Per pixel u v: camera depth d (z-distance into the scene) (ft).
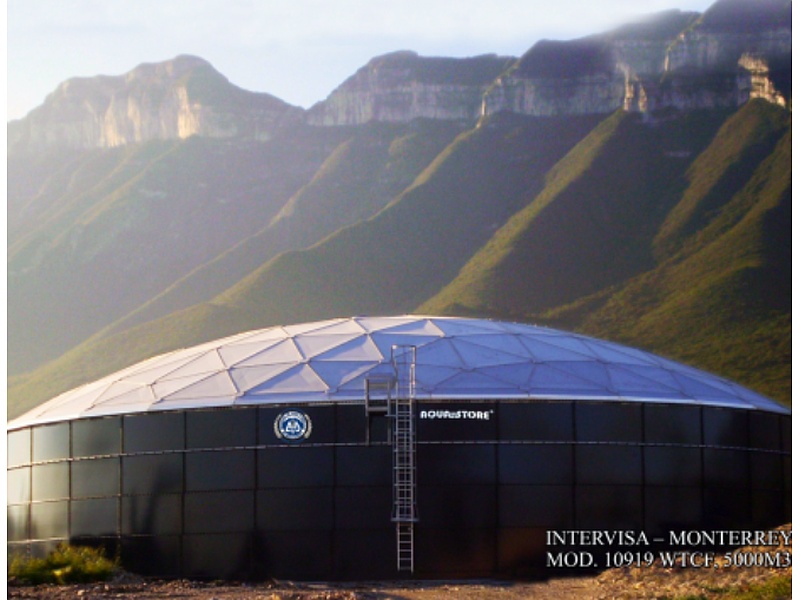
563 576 122.01
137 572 126.00
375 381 125.59
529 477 123.85
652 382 134.92
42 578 115.75
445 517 122.31
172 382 136.26
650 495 126.52
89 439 131.44
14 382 596.70
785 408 144.77
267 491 123.95
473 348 138.00
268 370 133.80
